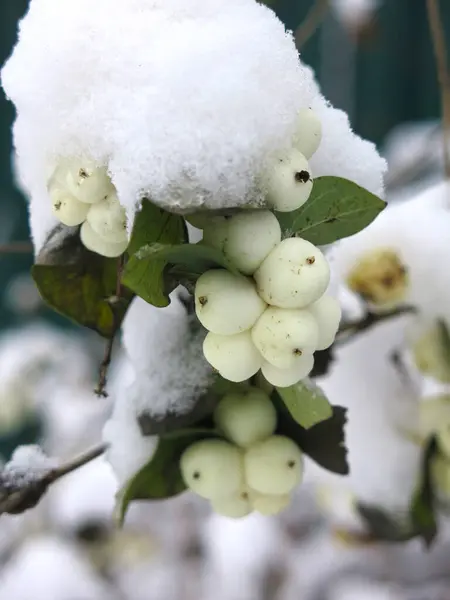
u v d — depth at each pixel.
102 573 0.51
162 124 0.12
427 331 0.22
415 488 0.23
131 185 0.12
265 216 0.13
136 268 0.13
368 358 0.25
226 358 0.13
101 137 0.13
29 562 0.47
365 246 0.22
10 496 0.18
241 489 0.17
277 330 0.13
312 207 0.14
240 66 0.13
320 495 0.27
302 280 0.13
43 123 0.14
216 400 0.17
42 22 0.14
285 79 0.13
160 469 0.17
